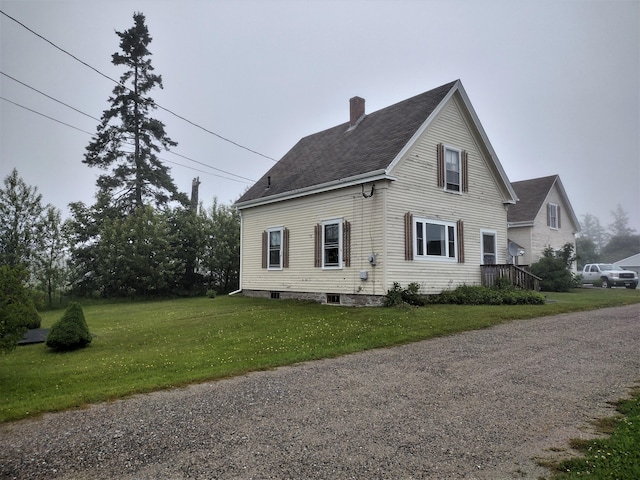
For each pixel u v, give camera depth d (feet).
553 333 31.04
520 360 23.40
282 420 15.17
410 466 11.62
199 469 11.58
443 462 11.85
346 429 14.24
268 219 65.77
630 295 63.98
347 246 52.24
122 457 12.41
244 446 13.02
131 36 103.86
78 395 18.80
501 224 63.41
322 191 55.42
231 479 10.98
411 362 23.48
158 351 28.63
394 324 34.86
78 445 13.32
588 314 41.29
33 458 12.44
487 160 61.77
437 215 53.98
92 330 40.01
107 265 79.46
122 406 17.15
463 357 24.36
